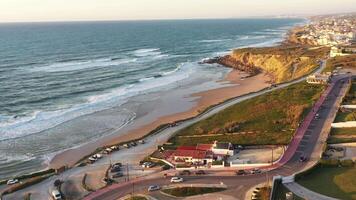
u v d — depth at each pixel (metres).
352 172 76.56
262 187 72.31
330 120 105.12
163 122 126.81
